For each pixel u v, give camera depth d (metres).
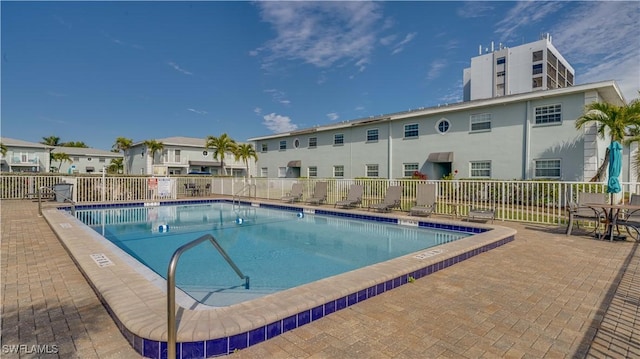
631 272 4.35
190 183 20.30
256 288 4.50
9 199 14.52
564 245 6.11
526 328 2.71
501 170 15.10
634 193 7.82
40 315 2.87
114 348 2.35
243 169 43.91
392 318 2.92
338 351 2.35
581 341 2.50
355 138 21.58
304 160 25.42
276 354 2.32
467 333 2.62
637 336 2.59
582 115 12.80
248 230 9.50
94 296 3.32
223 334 2.32
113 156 49.06
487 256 5.26
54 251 5.25
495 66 53.88
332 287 3.23
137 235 8.69
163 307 2.71
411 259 4.37
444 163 18.39
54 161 44.66
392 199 10.99
